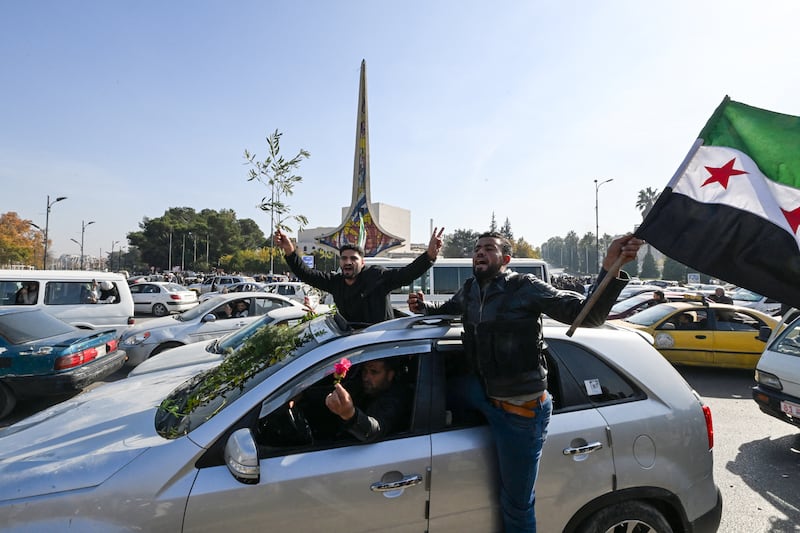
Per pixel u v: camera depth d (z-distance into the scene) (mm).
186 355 5508
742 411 6352
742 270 2123
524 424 2166
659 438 2555
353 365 2639
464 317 2498
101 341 6379
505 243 2430
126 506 1905
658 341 8531
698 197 2246
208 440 2080
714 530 2672
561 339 2684
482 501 2287
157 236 90438
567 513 2365
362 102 23125
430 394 2400
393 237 22438
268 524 1990
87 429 2428
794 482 4168
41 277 9211
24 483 1947
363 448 2201
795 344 4984
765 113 2271
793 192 2145
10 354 5500
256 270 80062
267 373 2451
